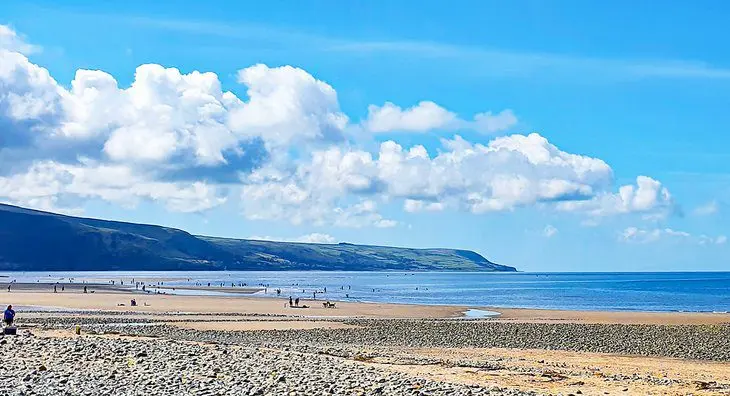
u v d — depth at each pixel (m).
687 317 98.06
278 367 30.97
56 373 27.38
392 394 24.72
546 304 153.50
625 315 103.62
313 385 26.05
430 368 35.66
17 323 69.56
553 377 33.78
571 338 64.25
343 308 119.81
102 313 97.88
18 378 25.89
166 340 45.81
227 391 24.22
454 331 70.12
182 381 26.08
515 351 53.22
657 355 52.78
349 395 24.20
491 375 33.59
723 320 90.94
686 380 35.47
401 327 74.50
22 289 191.50
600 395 28.23
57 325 68.81
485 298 182.38
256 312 106.44
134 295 158.62
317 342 57.50
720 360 50.09
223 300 140.75
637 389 30.44
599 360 47.19
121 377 26.66
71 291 180.12
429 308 122.31
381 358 40.53
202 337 57.78
